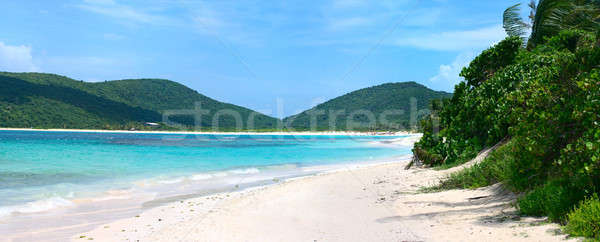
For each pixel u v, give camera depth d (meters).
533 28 19.20
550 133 5.94
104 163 21.81
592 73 5.58
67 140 60.72
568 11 16.72
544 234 4.71
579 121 5.62
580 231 4.37
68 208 9.63
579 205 4.95
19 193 11.58
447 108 17.20
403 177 12.91
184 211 9.16
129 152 31.80
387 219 6.79
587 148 5.07
